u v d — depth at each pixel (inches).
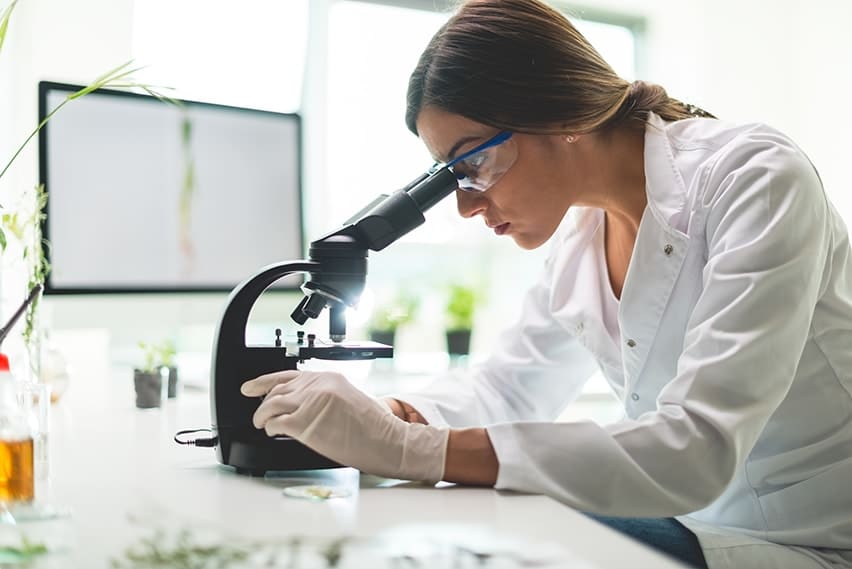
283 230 97.6
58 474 41.6
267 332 101.8
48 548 28.2
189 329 113.8
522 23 46.5
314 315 46.3
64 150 85.4
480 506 35.2
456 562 27.3
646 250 50.2
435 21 136.6
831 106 124.0
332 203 130.9
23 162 99.2
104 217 87.4
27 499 35.1
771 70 133.6
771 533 49.9
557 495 37.5
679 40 145.2
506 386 60.1
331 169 130.6
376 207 45.6
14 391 36.7
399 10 134.5
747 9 135.9
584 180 52.2
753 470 51.1
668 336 50.8
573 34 48.8
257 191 96.0
